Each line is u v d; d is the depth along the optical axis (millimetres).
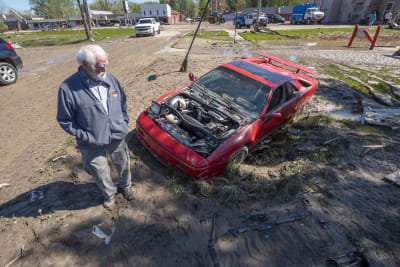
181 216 2859
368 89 7414
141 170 3652
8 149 4125
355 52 13578
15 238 2480
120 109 2443
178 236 2596
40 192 3102
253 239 2582
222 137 3414
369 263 2316
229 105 4086
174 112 3816
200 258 2371
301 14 36125
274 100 4270
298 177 3490
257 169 3920
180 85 7355
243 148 3666
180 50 14289
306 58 11891
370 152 4164
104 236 2551
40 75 8961
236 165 3621
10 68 7730
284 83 4477
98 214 2822
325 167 3801
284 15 52219
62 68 10125
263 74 4582
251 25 30781
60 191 3133
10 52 7660
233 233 2641
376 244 2521
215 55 12359
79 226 2648
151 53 13320
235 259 2367
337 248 2490
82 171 3533
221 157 3295
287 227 2732
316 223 2791
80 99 2084
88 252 2381
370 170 3711
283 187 3355
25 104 6168
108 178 2695
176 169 3580
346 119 5590
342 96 6977
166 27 44469
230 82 4516
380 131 5023
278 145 4680
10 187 3188
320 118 5617
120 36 25109
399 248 2465
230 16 64750
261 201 3143
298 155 4223
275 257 2400
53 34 30516
